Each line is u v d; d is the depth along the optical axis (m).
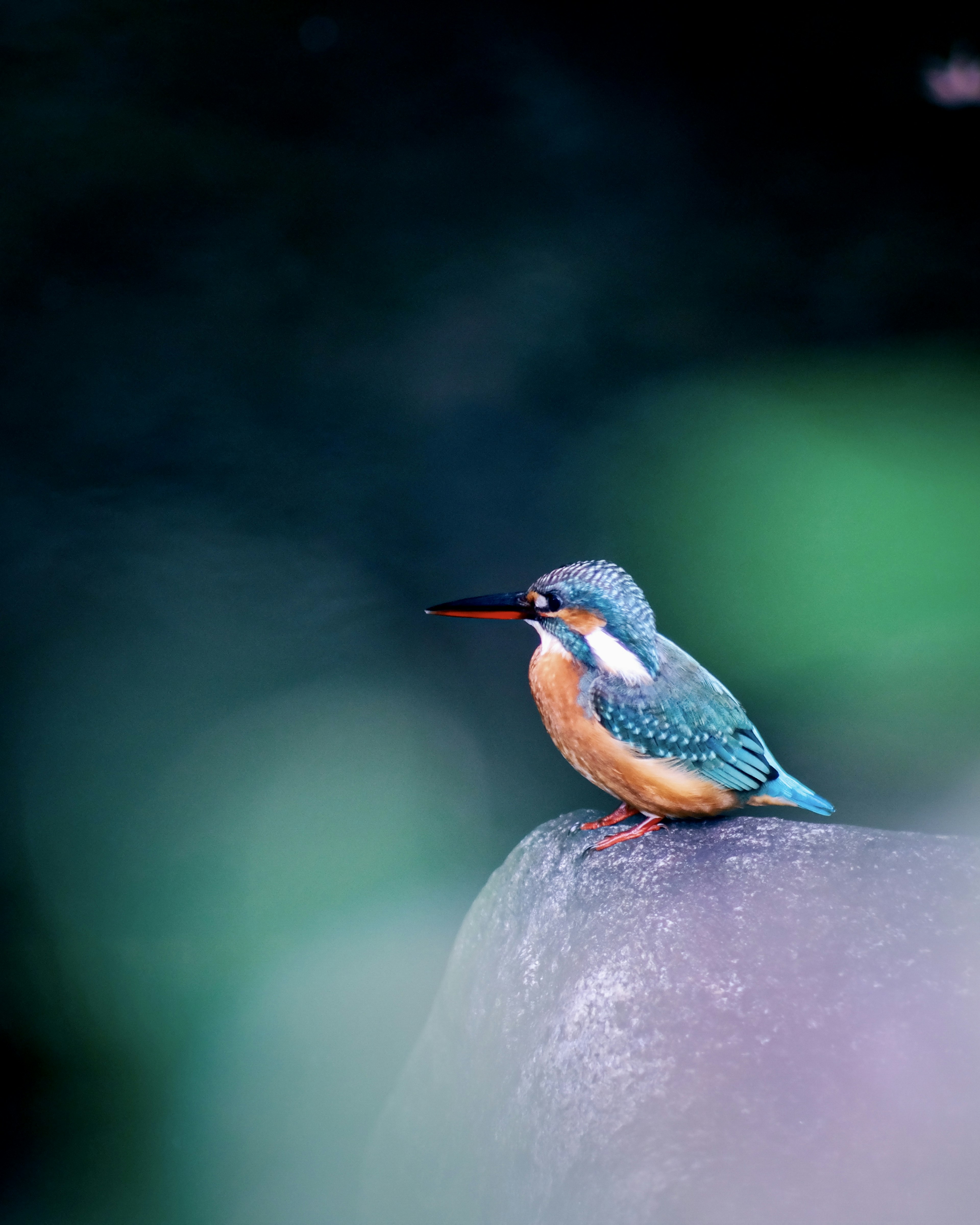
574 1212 4.40
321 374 17.41
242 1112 9.75
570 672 6.39
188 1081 9.99
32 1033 10.49
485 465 16.16
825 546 14.02
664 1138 4.34
